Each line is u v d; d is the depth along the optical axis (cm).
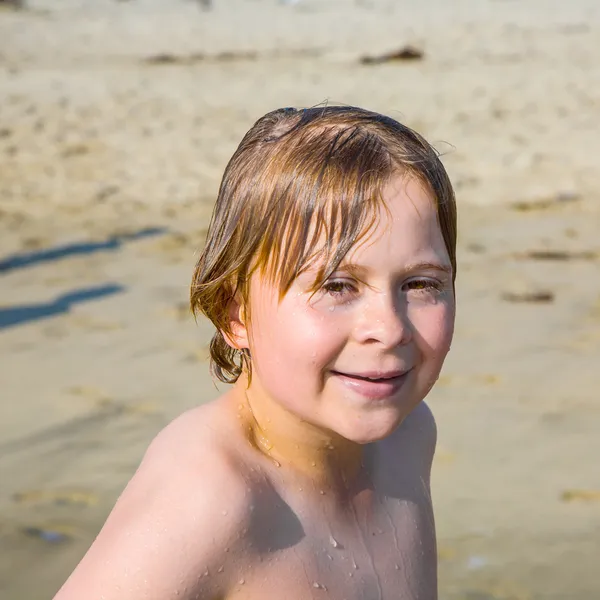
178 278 802
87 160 1330
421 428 202
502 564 358
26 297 746
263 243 156
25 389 536
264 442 170
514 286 764
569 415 498
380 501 182
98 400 519
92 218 1065
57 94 1772
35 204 1128
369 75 1945
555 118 1511
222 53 2394
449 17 3102
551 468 438
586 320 668
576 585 344
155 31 2936
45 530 375
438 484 423
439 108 1594
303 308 153
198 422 168
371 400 153
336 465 173
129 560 150
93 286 778
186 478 157
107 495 405
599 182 1183
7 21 3084
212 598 155
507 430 479
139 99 1727
